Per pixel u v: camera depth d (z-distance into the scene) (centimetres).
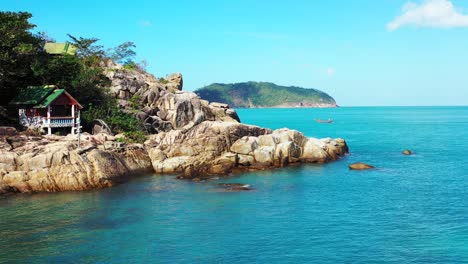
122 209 3256
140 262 2288
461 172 4934
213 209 3269
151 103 6625
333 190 3928
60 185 3797
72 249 2455
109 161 4275
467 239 2627
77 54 7356
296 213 3177
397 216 3109
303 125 15212
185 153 4997
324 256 2378
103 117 5719
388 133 11150
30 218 3020
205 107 7275
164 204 3403
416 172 4909
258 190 3912
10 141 3988
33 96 4950
